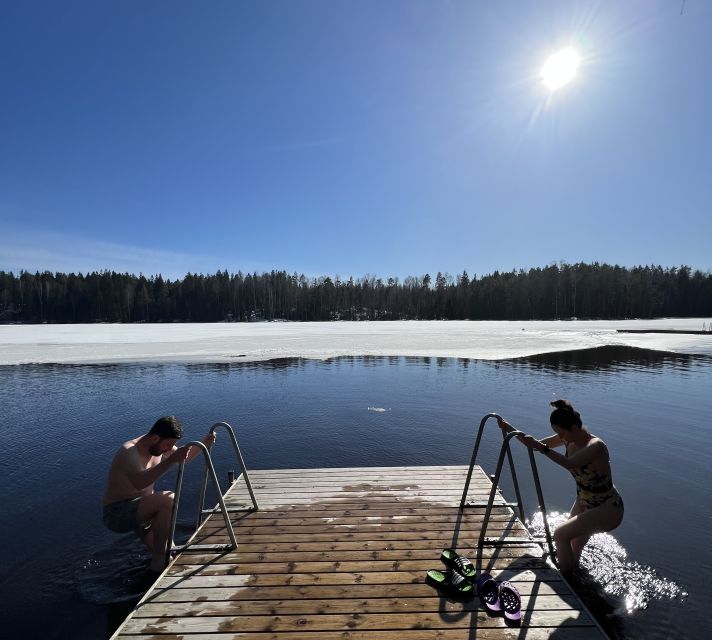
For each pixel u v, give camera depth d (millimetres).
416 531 3971
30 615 3398
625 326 49344
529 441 3680
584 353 21875
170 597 3047
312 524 4133
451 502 4598
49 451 7621
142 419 9812
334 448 7625
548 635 2680
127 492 3844
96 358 21297
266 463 6938
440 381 14109
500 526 4043
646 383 13516
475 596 3066
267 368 17469
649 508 5090
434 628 2734
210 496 5586
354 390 12742
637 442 7664
